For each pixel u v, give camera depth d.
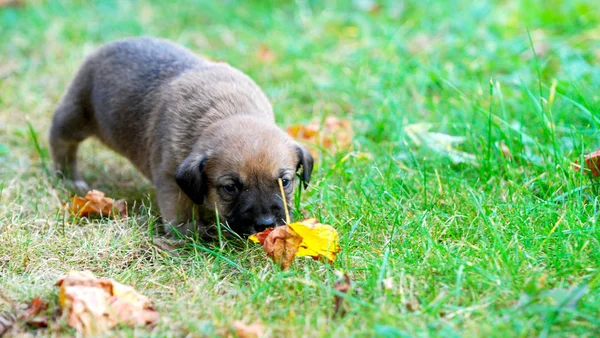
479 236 1.25
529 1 1.77
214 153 1.27
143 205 1.34
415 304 1.15
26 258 1.25
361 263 1.21
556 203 1.28
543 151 1.36
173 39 1.80
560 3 1.77
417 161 1.41
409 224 1.26
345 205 1.31
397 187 1.34
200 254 1.26
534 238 1.22
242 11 1.91
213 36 1.82
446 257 1.21
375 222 1.28
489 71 1.60
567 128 1.40
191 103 1.33
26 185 1.40
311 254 1.21
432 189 1.34
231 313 1.15
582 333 1.11
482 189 1.33
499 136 1.39
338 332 1.12
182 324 1.14
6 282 1.21
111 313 1.15
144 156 1.37
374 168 1.37
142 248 1.27
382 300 1.15
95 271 1.24
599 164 1.30
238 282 1.20
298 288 1.18
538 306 1.13
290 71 1.67
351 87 1.59
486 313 1.14
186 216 1.32
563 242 1.21
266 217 1.25
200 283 1.20
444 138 1.42
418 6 1.84
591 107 1.38
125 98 1.38
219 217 1.28
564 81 1.45
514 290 1.16
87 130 1.44
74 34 1.81
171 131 1.32
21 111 1.58
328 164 1.41
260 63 1.70
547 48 1.64
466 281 1.17
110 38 1.82
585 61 1.59
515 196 1.30
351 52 1.71
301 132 1.49
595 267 1.18
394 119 1.48
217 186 1.27
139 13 1.94
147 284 1.21
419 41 1.73
